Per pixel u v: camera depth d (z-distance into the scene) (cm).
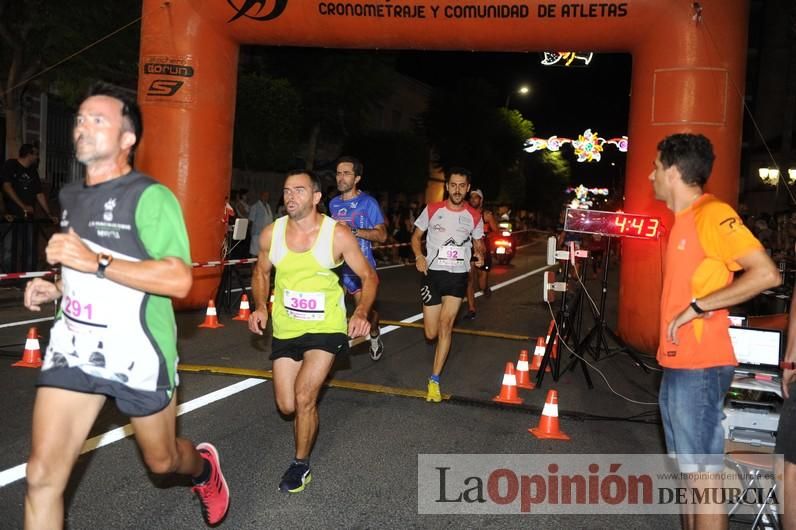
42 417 296
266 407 629
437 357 683
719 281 332
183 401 636
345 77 2650
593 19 929
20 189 1177
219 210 1066
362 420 610
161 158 1014
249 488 454
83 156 300
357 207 788
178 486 446
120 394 302
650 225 753
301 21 995
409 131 3719
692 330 337
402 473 494
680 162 345
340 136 2958
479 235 702
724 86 891
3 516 392
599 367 878
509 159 4291
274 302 466
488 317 1260
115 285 298
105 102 304
